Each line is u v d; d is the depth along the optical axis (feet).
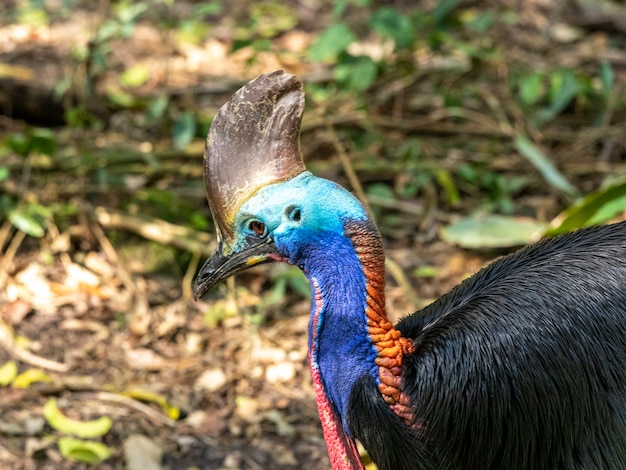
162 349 14.71
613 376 8.21
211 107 20.79
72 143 18.51
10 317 15.14
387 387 8.36
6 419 13.14
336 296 8.36
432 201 17.37
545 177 17.42
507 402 8.12
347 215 8.28
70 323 15.08
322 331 8.47
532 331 8.18
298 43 23.52
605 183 17.42
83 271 15.98
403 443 8.35
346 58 18.58
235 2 25.61
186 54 22.80
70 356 14.47
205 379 14.06
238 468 12.57
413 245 16.94
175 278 16.01
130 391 13.61
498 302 8.41
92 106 19.20
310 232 8.32
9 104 18.79
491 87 21.61
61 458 12.58
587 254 8.66
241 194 8.48
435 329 8.55
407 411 8.38
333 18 24.77
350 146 18.83
